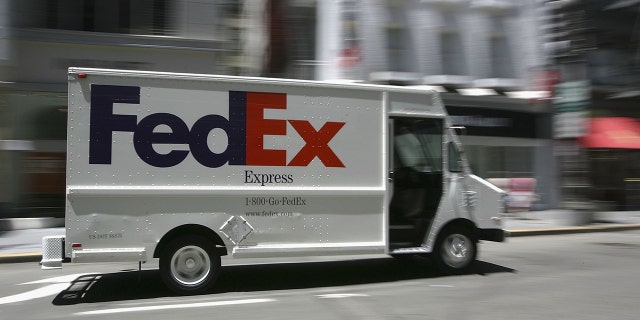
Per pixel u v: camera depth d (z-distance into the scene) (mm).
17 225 13570
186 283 6742
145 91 6527
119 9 14375
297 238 7020
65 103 14172
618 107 19188
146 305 6277
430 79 16625
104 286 7441
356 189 7258
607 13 18734
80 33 13930
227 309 6020
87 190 6297
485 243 11922
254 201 6859
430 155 7793
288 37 16516
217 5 15070
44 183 14047
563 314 5742
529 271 8414
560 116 15594
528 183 16859
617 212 18250
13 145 13602
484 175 17234
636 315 5695
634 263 9227
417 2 16719
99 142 6375
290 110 7023
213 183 6711
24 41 13562
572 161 15117
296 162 7031
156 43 14406
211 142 6719
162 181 6551
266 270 8547
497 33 17484
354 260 9484
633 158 18984
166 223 6566
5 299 6766
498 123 17219
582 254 10320
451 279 7754
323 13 16266
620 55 19047
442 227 7848
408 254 7637
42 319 5746
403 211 7672
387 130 7434
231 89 6809
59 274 8438
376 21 16281
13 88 13477
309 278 7918
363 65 16109
